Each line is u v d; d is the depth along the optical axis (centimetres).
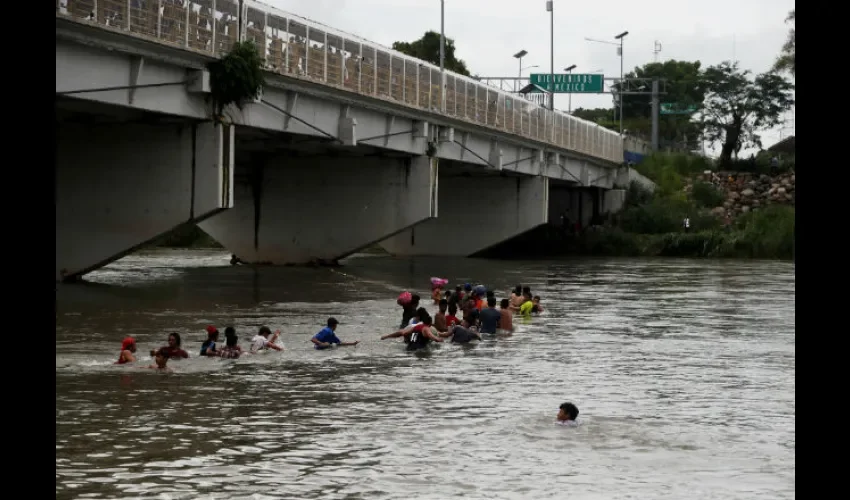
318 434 1404
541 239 8094
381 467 1230
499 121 6112
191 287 3806
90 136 3506
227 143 3425
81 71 2773
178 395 1681
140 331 2489
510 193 6944
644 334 2762
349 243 5172
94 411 1530
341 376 1928
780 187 8881
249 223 5284
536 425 1489
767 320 3189
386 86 4625
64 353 2106
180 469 1203
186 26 3138
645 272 5759
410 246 7106
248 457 1268
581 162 7969
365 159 5156
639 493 1139
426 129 5016
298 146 4700
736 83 10388
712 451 1354
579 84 10519
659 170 9444
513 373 2009
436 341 2444
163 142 3428
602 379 1956
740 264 6725
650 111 14950
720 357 2311
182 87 3234
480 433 1428
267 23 3662
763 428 1507
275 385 1806
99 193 3500
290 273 4716
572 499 1110
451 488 1144
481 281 4762
